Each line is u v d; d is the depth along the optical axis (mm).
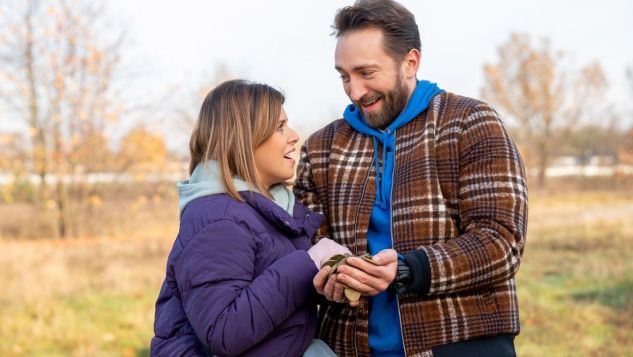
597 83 21828
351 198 1898
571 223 10531
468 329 1715
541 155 21281
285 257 1619
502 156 1732
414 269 1623
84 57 12133
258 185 1730
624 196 16141
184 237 1617
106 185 12859
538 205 14586
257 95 1757
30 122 12016
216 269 1544
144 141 13078
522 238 1703
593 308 5574
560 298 5973
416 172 1798
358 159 1938
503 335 1777
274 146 1769
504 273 1668
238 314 1513
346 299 1568
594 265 7160
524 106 21750
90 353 5043
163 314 1764
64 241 10695
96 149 12617
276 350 1616
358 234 1862
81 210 12250
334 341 1895
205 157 1733
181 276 1568
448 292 1659
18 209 12836
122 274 7500
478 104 1823
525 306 5766
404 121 1883
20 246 9617
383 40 1819
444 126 1819
